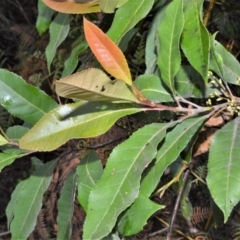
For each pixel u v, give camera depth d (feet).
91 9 1.27
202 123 1.31
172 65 1.27
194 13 1.24
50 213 3.09
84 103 1.22
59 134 1.20
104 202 1.20
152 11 1.68
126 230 1.30
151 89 1.37
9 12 5.66
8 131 1.63
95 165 1.53
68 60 1.68
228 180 1.09
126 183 1.21
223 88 1.37
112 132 2.17
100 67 1.71
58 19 1.72
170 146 1.30
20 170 5.16
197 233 3.29
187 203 2.09
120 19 1.30
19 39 5.16
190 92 1.43
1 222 5.17
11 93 1.58
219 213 1.91
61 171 2.45
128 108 1.22
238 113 1.28
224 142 1.17
